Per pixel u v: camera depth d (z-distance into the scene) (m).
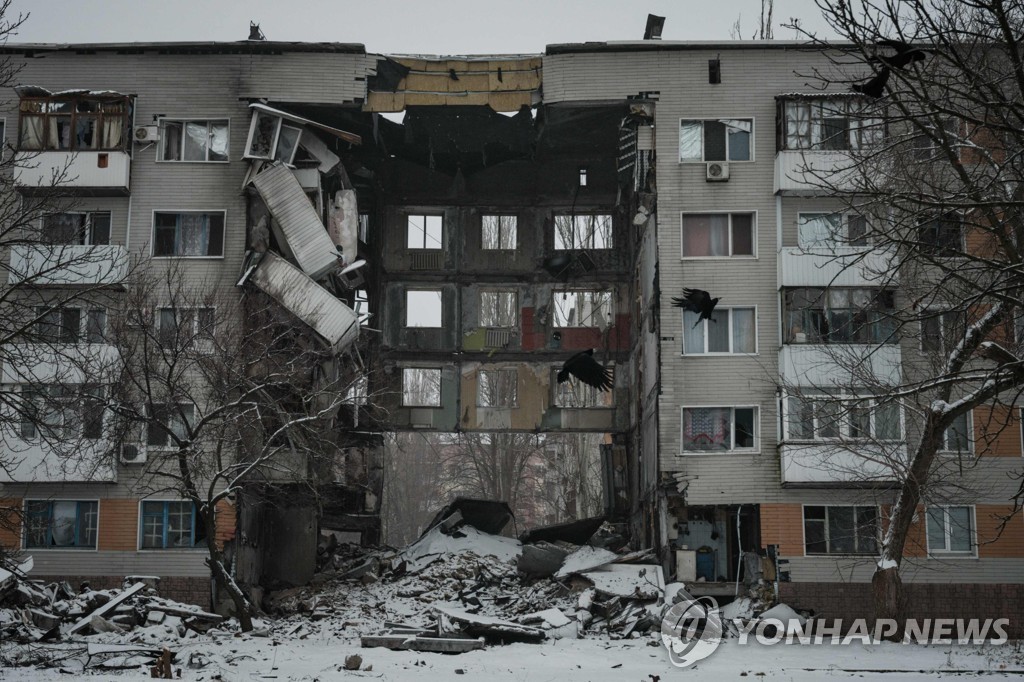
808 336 37.38
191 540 37.00
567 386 47.41
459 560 41.28
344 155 45.12
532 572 38.66
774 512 36.72
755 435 37.44
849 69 37.91
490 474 67.75
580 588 36.94
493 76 40.72
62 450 34.91
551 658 27.80
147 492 36.97
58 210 30.39
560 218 48.34
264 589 40.19
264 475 36.84
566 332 47.59
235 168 39.53
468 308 47.84
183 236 39.31
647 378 41.56
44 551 36.84
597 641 32.44
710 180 38.81
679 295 38.41
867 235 18.61
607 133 44.31
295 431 35.66
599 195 48.09
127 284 37.09
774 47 39.38
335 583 40.41
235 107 39.88
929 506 35.78
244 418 34.56
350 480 45.19
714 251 38.81
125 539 36.88
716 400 37.72
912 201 16.45
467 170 47.75
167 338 32.56
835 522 36.75
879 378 34.62
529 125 44.22
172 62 40.06
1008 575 36.03
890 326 36.59
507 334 47.59
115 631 30.50
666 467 37.47
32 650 26.33
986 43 17.89
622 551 41.31
